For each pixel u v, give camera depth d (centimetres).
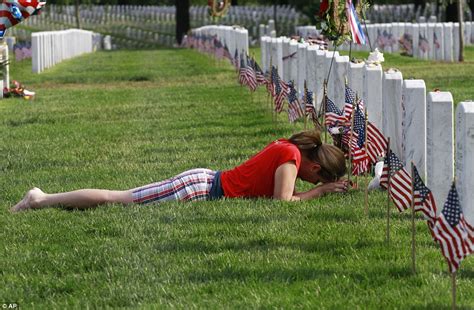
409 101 1708
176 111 3738
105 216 1741
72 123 3444
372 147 1789
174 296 1283
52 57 7412
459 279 1323
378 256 1440
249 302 1236
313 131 1867
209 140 2802
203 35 8981
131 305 1255
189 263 1435
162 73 6206
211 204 1794
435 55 6619
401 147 1873
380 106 2095
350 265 1394
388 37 7562
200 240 1562
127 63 7694
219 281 1337
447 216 1152
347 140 2025
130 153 2611
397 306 1203
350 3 2412
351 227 1620
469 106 1352
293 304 1225
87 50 10569
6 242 1611
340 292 1270
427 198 1304
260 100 3997
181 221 1689
